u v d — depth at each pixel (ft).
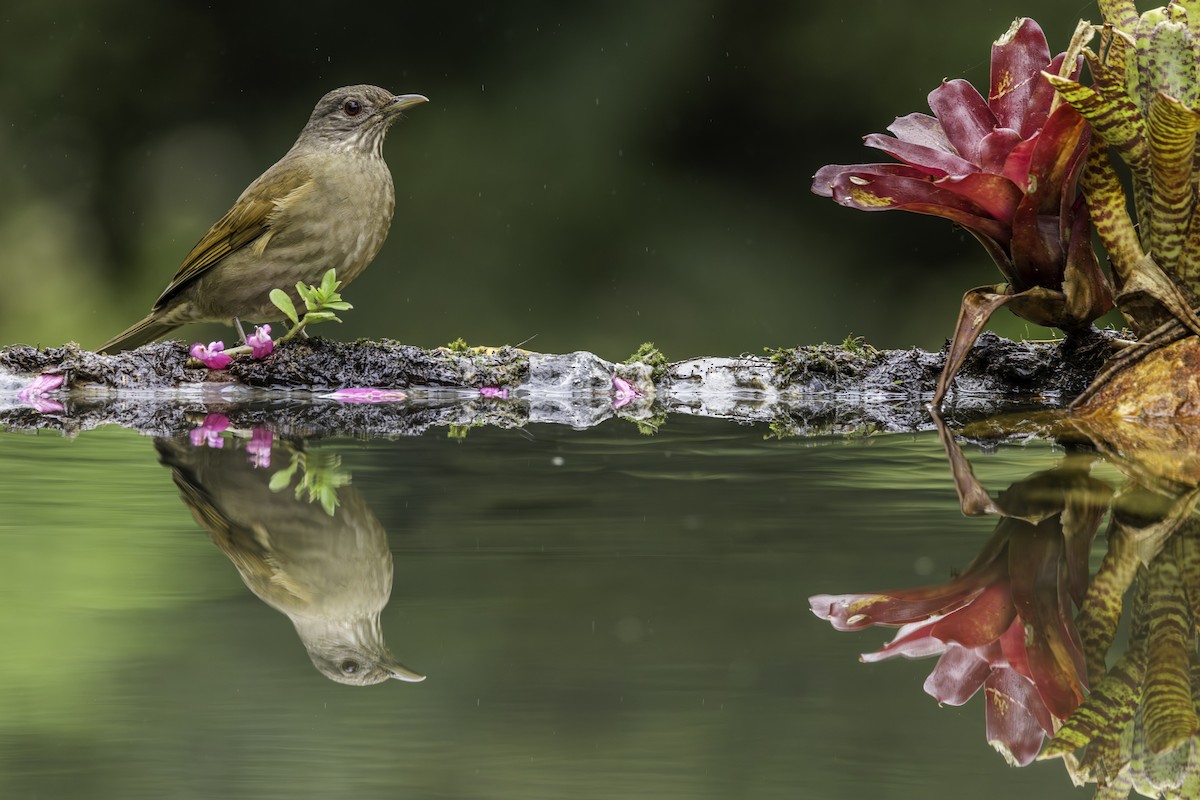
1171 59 28.45
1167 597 23.03
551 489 28.22
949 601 22.80
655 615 22.04
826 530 27.99
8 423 28.76
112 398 29.07
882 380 29.17
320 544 27.45
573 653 20.12
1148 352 28.66
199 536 27.99
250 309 29.32
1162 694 18.98
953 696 18.79
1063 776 16.33
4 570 25.31
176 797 15.16
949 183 28.63
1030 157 28.58
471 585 23.90
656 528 27.99
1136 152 28.48
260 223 29.22
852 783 15.84
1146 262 28.58
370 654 20.33
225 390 29.14
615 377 29.27
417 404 29.07
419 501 28.14
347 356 29.19
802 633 21.15
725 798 15.26
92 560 26.08
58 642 21.01
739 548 26.53
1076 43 28.60
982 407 28.94
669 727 17.34
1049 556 25.49
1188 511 28.02
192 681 19.27
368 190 29.30
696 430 28.73
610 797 15.11
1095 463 28.32
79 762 16.37
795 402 29.14
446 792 15.29
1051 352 29.07
